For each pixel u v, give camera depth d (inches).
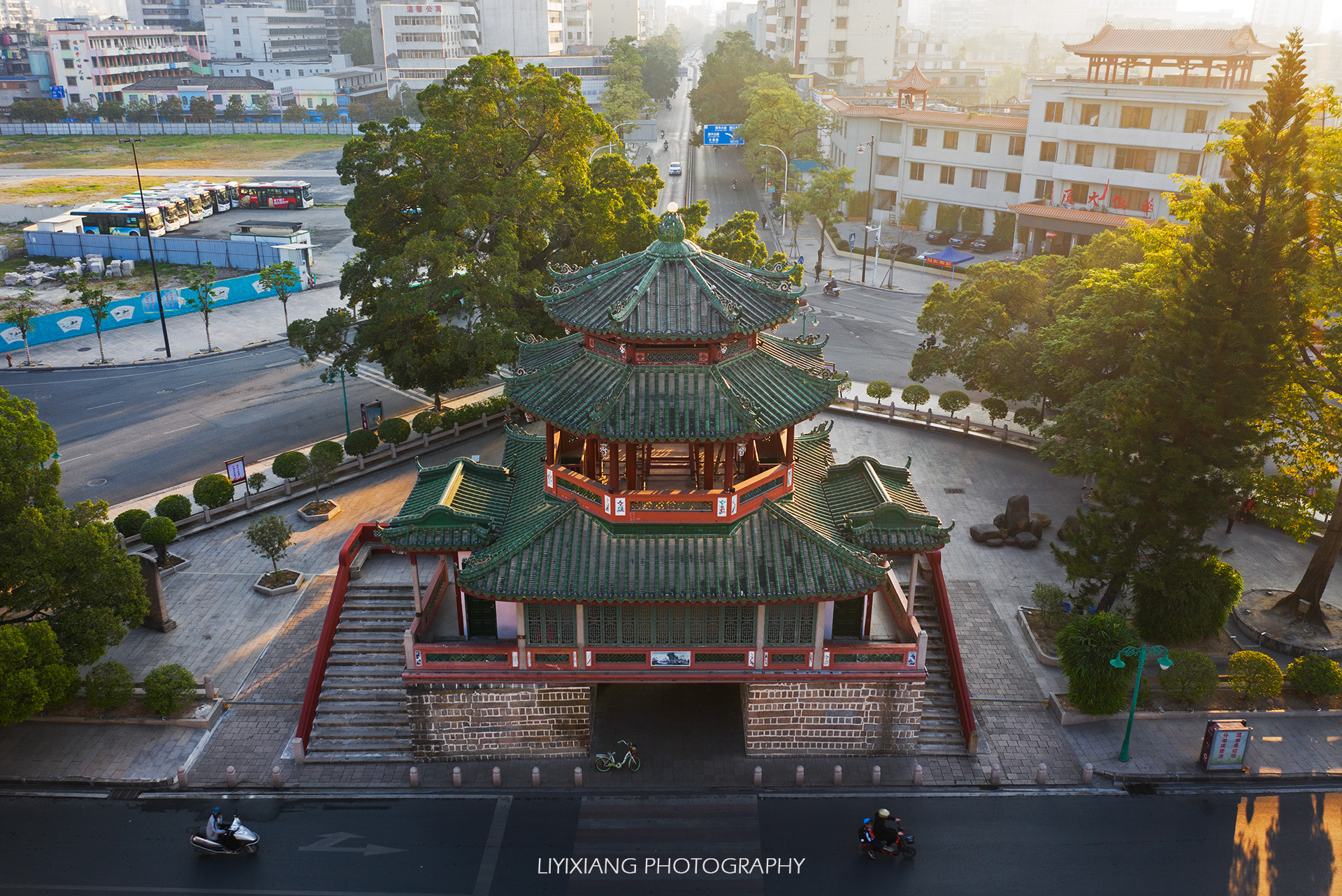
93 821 1236.5
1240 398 1401.3
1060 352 1936.5
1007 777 1322.6
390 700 1422.2
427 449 2279.8
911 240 4303.6
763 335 1366.9
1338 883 1147.3
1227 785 1311.5
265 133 7800.2
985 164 4101.9
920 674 1304.1
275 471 2038.6
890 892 1132.5
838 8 7003.0
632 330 1144.2
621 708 1449.3
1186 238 1742.1
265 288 3420.3
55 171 6240.2
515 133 2218.3
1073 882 1145.4
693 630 1289.4
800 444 1520.7
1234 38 3334.2
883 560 1294.3
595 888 1135.0
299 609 1679.4
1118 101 3516.2
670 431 1141.7
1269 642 1581.0
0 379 2775.6
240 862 1171.3
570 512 1272.1
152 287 3695.9
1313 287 1460.4
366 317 3304.6
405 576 1612.9
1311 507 1581.0
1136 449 1491.1
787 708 1325.0
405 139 2241.6
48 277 3779.5
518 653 1290.6
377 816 1248.8
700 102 6668.3
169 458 2266.2
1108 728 1414.9
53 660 1259.2
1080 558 1539.1
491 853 1187.3
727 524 1240.8
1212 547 1487.5
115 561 1389.0
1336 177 1459.2
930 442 2347.4
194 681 1413.6
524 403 1216.8
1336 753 1362.0
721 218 4667.8
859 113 4495.6
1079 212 3619.6
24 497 1341.0
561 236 2396.7
